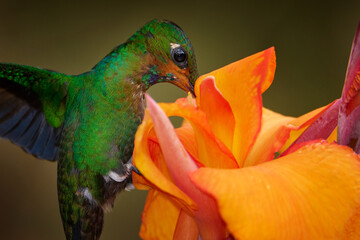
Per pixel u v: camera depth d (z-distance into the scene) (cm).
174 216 84
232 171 81
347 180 81
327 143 82
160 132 82
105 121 90
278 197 77
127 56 90
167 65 90
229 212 74
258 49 105
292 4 105
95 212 90
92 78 90
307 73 104
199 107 83
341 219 78
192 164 82
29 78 91
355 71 81
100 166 90
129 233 105
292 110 103
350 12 104
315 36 104
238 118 83
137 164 81
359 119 81
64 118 91
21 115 92
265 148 84
